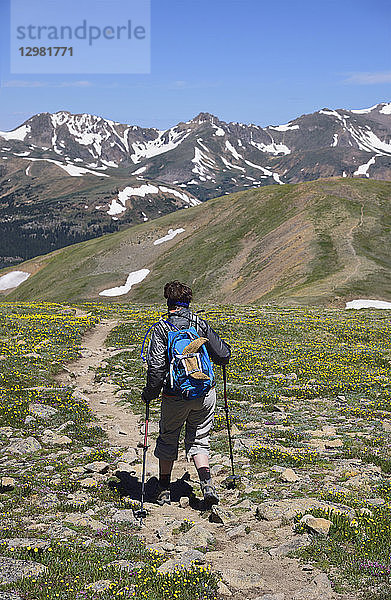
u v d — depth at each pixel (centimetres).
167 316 908
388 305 8125
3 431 1405
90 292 16712
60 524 809
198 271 15550
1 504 900
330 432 1477
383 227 13750
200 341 873
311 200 16375
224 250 15862
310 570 657
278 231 15288
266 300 9706
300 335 3628
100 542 750
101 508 913
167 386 868
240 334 3603
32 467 1145
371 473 1078
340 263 11581
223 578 638
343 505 859
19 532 766
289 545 717
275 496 947
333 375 2423
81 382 2233
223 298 13362
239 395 1955
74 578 631
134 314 4828
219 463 1179
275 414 1716
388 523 766
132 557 705
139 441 1398
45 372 2238
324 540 728
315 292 8938
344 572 645
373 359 2822
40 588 598
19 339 3072
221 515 840
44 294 17525
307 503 855
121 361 2648
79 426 1491
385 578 621
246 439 1365
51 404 1717
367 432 1467
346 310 5766
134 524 838
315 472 1100
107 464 1138
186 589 610
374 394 2031
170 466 951
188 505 946
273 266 13200
